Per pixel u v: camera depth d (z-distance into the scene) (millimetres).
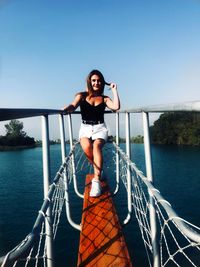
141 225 3529
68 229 24594
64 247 21781
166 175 54406
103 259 3318
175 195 39812
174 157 83000
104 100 5035
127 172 5184
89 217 4324
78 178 20234
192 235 1625
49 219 3064
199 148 105250
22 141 154500
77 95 4961
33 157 98938
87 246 3604
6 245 23953
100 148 4906
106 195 5074
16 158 96562
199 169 60094
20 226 28641
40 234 1835
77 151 6602
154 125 131500
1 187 48031
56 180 3225
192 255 16859
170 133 124125
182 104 1669
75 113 6895
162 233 2236
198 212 32188
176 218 1884
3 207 35688
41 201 38219
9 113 1724
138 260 19234
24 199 39500
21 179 55531
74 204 29859
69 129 6957
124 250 3449
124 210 27969
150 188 2766
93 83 4949
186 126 122562
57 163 56906
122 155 5055
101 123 5023
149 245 3178
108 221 4152
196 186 44594
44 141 3441
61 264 19625
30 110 2365
